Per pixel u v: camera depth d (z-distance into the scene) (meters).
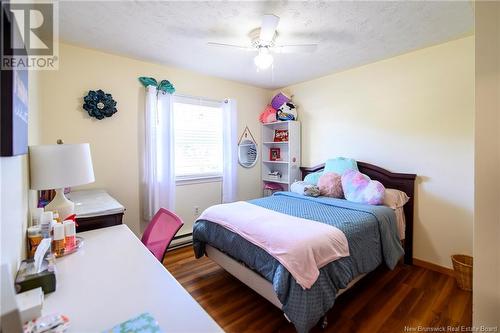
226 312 1.87
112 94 2.68
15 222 0.96
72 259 1.23
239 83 3.82
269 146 4.26
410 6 1.76
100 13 1.86
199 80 3.36
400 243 2.38
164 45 2.44
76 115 2.47
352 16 1.89
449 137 2.39
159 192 2.94
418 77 2.56
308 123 3.72
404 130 2.69
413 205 2.63
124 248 1.36
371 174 2.93
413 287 2.19
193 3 1.74
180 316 0.83
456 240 2.39
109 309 0.86
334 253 1.64
